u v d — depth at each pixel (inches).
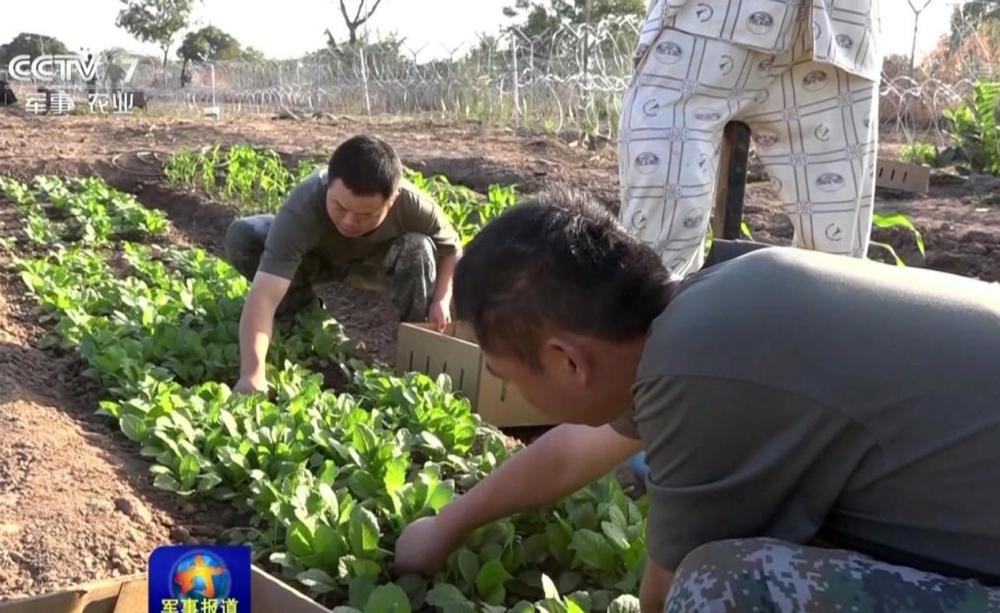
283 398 147.5
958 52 595.2
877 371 61.6
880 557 65.2
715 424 63.5
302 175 323.9
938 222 281.3
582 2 1616.6
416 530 101.3
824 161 152.9
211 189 350.6
